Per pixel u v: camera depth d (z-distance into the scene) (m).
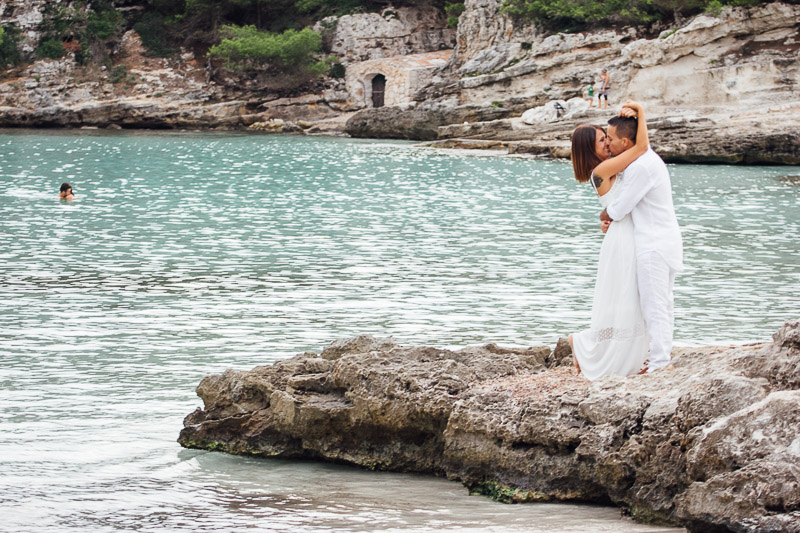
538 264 17.22
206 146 51.66
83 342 11.55
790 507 5.01
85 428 8.38
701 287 15.18
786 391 5.42
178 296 14.30
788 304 13.94
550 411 6.44
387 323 12.66
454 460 6.83
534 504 6.33
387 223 22.61
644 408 6.09
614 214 6.69
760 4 47.88
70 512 6.29
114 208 24.92
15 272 16.11
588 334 6.95
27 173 35.03
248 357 10.94
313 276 15.98
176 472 7.23
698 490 5.32
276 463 7.57
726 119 43.91
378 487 6.84
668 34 49.66
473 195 28.67
